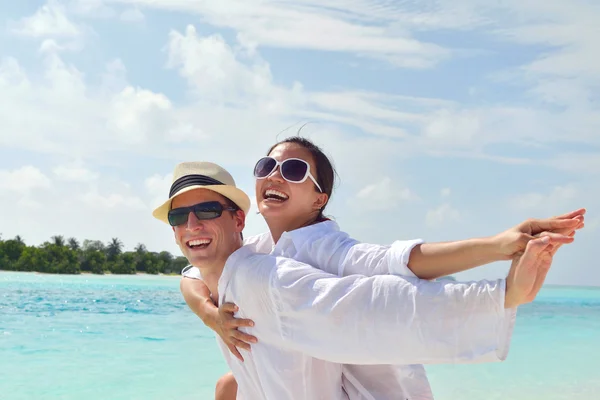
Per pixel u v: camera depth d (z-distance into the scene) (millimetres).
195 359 10219
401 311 2773
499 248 2596
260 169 3537
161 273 88312
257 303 3090
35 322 15914
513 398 7602
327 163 3619
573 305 33188
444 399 7531
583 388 8211
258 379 3252
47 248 80625
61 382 8234
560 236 2408
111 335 13414
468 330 2678
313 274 2992
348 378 3328
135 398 7305
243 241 3713
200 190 3363
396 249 2906
